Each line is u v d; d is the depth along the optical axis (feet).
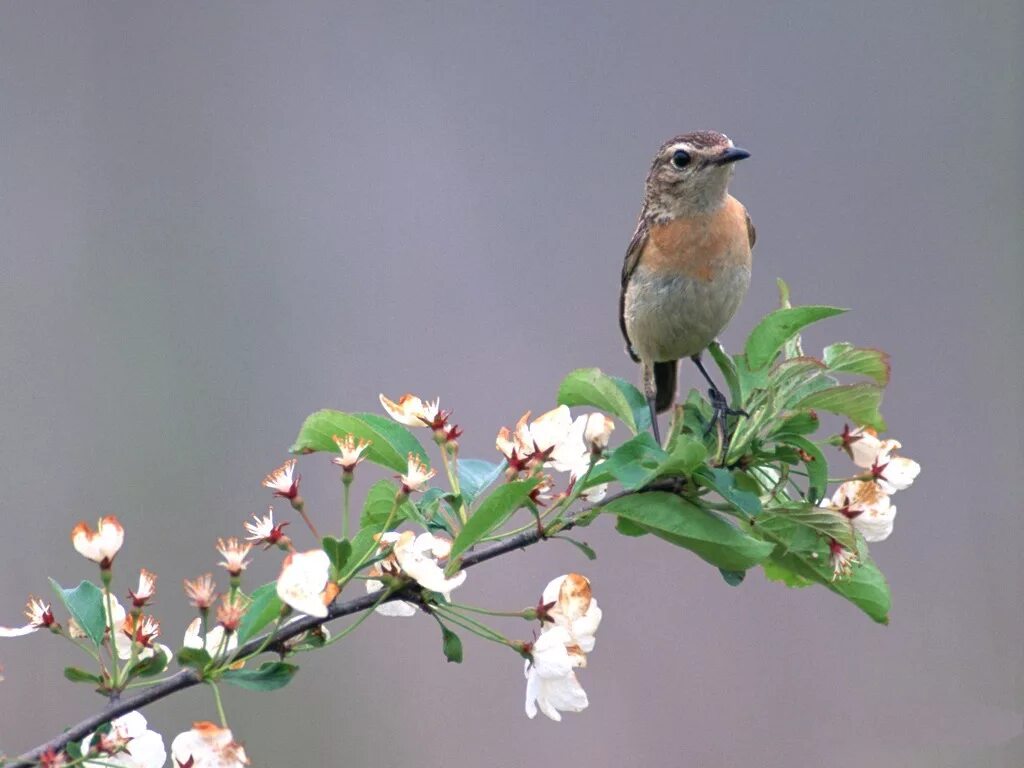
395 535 18.86
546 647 18.85
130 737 18.80
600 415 18.92
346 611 18.84
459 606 18.86
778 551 18.95
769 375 18.95
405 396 18.94
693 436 18.95
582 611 18.86
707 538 18.88
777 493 18.98
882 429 18.93
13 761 18.76
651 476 18.88
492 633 18.86
